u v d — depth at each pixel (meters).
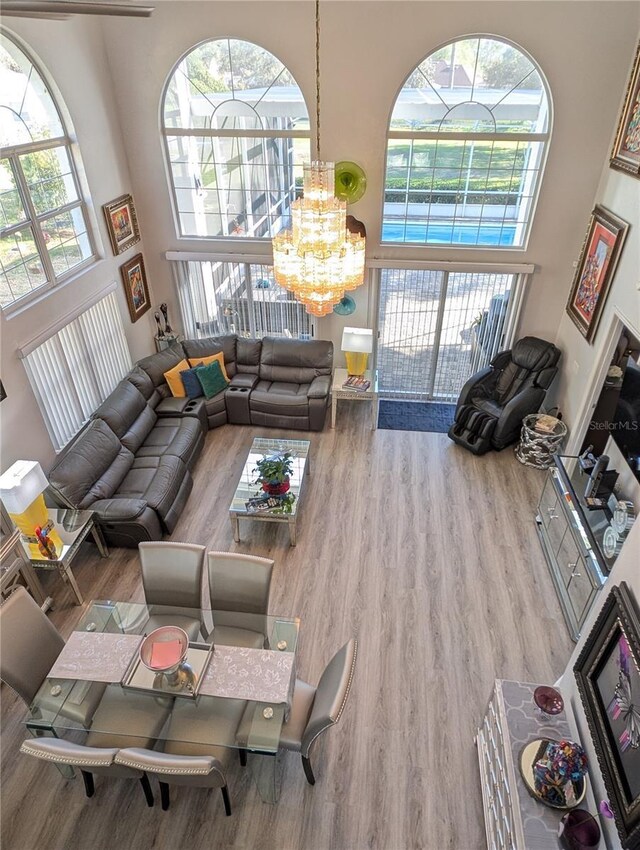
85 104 5.63
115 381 6.55
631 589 2.60
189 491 5.77
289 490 5.25
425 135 6.05
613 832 2.48
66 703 3.15
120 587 4.78
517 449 6.37
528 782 2.75
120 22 5.73
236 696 3.11
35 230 5.09
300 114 6.13
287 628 3.56
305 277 3.55
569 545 4.64
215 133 6.34
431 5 5.30
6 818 3.29
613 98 5.50
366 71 5.70
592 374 5.55
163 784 3.24
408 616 4.51
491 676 4.06
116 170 6.31
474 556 5.09
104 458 5.32
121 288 6.59
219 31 5.70
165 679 3.19
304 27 5.56
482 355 7.26
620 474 4.74
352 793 3.40
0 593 4.05
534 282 6.61
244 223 6.93
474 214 6.44
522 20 5.29
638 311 4.69
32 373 5.02
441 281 6.79
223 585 3.76
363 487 5.92
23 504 4.12
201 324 7.75
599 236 5.64
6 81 4.67
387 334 7.30
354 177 6.16
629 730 2.38
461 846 3.18
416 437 6.78
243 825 3.26
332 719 2.83
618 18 5.15
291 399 6.68
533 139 5.91
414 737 3.68
